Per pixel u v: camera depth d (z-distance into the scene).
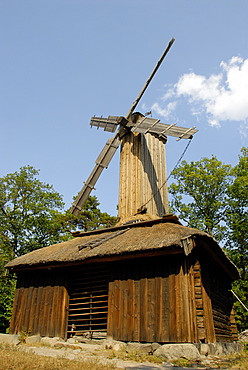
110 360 8.14
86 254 11.19
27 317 12.43
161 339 9.55
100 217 38.12
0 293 22.36
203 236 10.41
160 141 17.45
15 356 7.57
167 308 9.84
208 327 10.23
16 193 28.75
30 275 13.14
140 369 7.14
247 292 23.61
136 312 10.28
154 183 16.09
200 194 28.77
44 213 29.17
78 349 9.80
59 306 11.95
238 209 26.78
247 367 7.68
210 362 8.35
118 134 17.22
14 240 27.98
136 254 10.36
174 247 9.66
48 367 6.63
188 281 9.91
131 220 14.42
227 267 13.74
